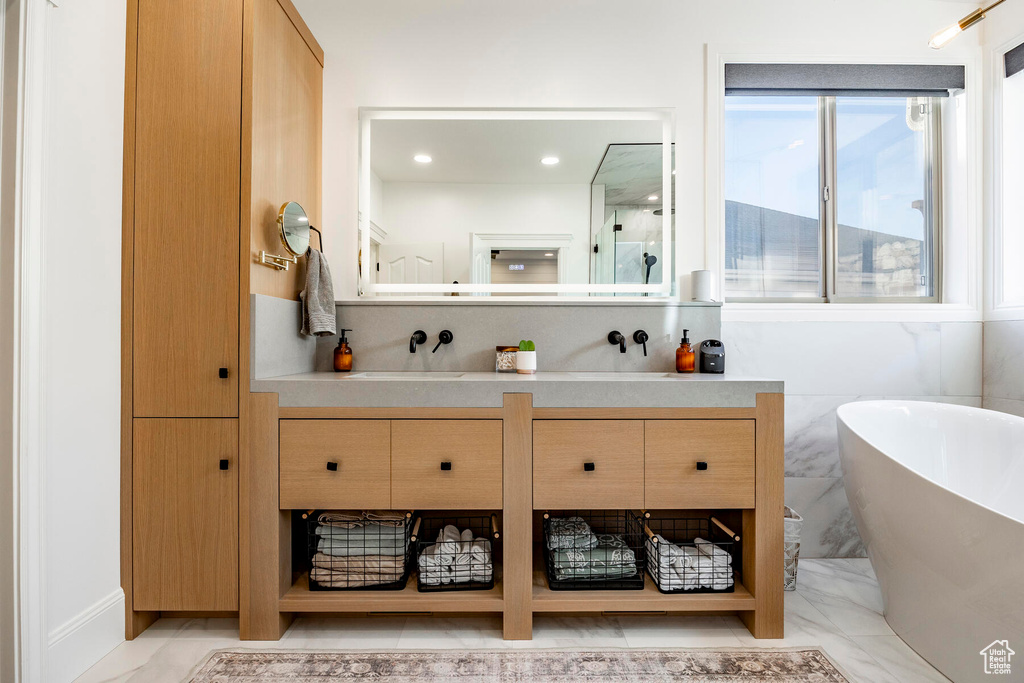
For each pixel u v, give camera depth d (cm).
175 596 162
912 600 157
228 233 162
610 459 161
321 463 160
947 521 138
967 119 231
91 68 151
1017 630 124
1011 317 215
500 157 222
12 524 128
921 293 242
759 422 162
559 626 170
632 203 222
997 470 193
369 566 168
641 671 146
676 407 162
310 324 188
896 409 210
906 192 242
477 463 160
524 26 221
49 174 137
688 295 223
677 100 223
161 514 162
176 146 163
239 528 161
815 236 241
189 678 142
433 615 177
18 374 129
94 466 152
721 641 162
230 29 163
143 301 163
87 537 149
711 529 202
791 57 225
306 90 203
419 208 222
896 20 228
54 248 139
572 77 221
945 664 144
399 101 220
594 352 214
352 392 160
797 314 227
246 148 162
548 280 223
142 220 163
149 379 162
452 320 214
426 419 160
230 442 162
